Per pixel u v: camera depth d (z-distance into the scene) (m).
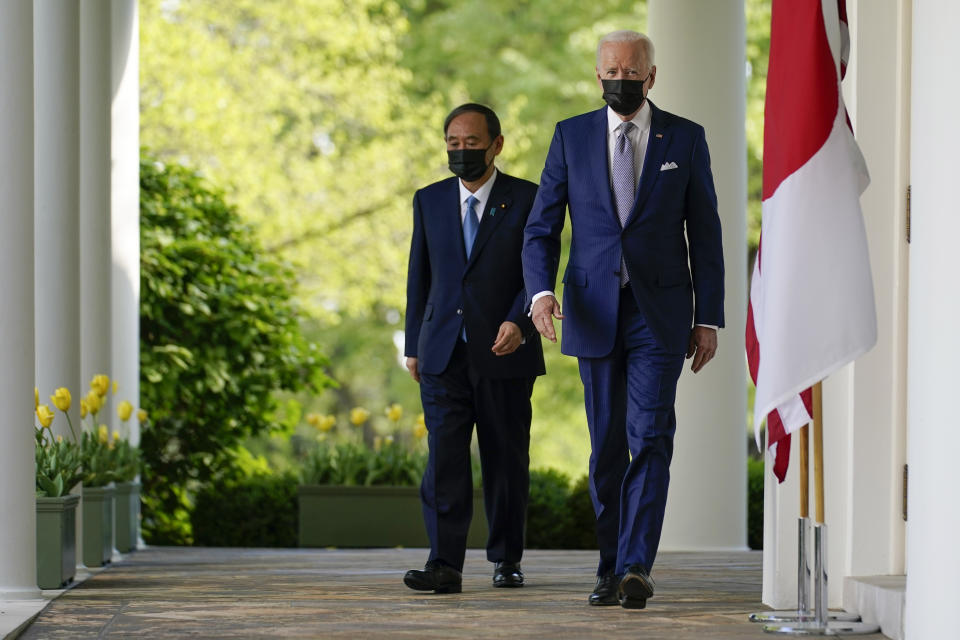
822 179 13.30
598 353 15.36
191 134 53.81
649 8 27.27
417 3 62.75
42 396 21.33
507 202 17.67
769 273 13.43
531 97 60.84
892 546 15.37
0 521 16.80
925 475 11.94
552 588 17.98
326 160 58.28
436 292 17.69
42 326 21.33
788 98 13.52
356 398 68.19
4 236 16.97
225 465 32.47
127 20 27.91
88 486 22.30
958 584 11.61
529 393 18.00
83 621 14.99
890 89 15.39
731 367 26.67
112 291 27.53
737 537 26.56
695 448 26.42
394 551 26.86
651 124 15.63
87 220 25.55
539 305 15.58
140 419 28.56
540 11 61.66
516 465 18.06
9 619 14.64
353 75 56.47
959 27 11.66
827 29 13.39
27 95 17.22
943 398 11.72
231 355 32.75
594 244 15.50
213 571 21.28
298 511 29.94
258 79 55.72
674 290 15.34
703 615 14.90
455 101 61.03
